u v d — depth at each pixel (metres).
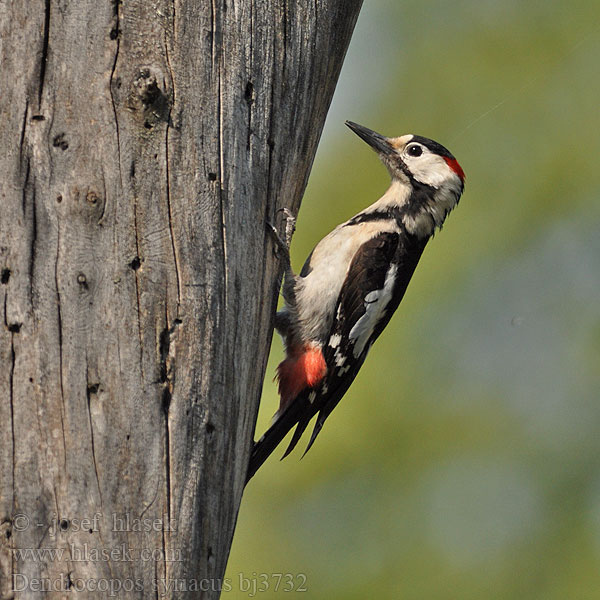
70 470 6.75
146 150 7.21
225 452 7.45
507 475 14.70
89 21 7.16
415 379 14.88
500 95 16.22
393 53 16.58
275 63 8.02
